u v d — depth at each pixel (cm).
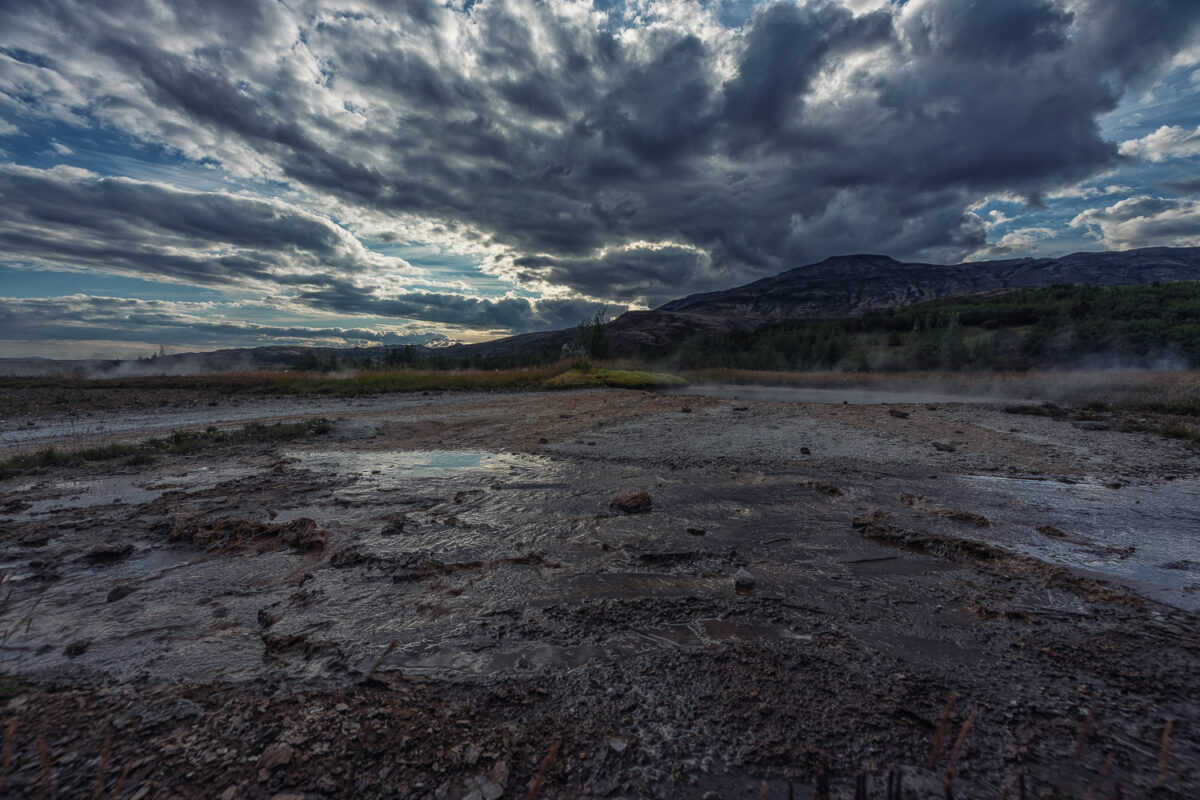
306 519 422
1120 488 540
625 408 1170
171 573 339
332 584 321
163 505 483
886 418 1009
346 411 1225
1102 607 291
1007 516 450
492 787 166
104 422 1078
